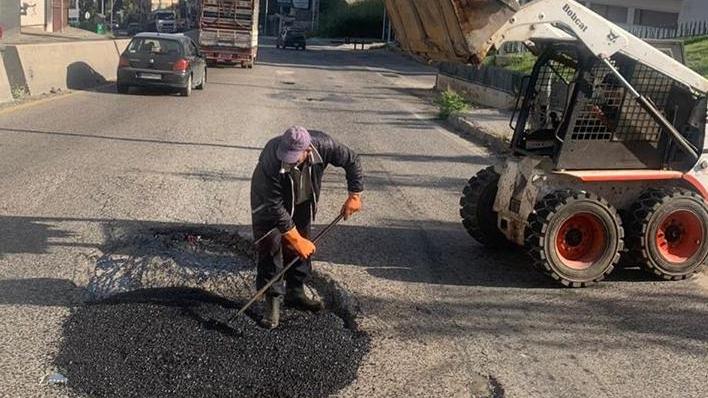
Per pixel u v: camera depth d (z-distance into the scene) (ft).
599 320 19.30
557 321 19.13
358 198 18.44
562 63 23.16
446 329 18.31
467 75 89.04
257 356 16.16
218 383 14.96
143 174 33.27
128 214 26.55
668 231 22.45
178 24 225.15
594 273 21.59
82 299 18.85
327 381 15.30
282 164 16.88
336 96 80.89
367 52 209.15
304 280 19.21
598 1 126.93
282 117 58.29
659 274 22.40
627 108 21.98
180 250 22.88
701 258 22.56
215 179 33.14
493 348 17.35
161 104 60.64
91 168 33.73
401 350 16.99
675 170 22.77
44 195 28.53
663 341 18.11
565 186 22.49
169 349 16.21
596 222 21.49
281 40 213.87
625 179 21.91
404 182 36.04
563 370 16.39
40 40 127.24
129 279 20.40
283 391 14.83
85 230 24.48
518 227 22.63
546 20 20.48
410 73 137.39
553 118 23.56
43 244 22.86
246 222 26.25
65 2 169.68
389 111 69.56
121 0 258.98
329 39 276.21
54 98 59.16
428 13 21.09
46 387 14.55
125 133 44.32
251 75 103.09
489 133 52.75
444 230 27.43
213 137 45.14
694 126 22.70
